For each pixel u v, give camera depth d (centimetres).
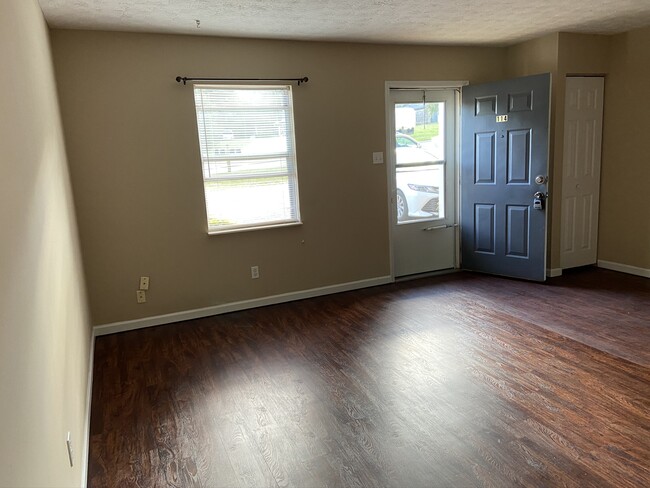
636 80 487
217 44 415
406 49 495
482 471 220
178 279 429
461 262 564
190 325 424
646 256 502
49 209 210
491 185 516
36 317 146
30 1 231
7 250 117
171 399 297
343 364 333
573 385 290
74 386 226
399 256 538
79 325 288
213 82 418
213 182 434
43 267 171
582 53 491
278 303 472
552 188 501
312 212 476
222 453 242
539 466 221
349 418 267
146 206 409
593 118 518
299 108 455
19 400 113
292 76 448
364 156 492
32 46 222
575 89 502
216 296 446
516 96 483
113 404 294
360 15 369
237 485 219
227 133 432
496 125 501
